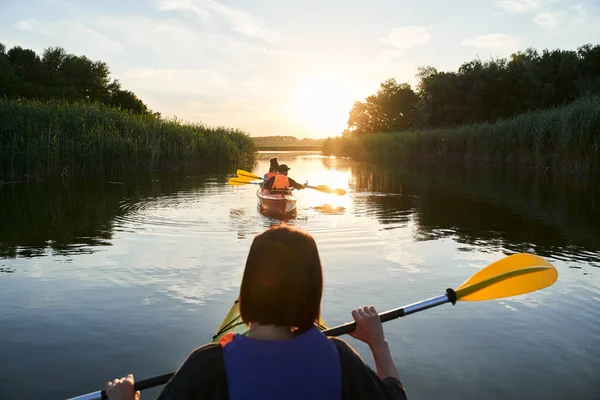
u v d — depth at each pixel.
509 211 10.38
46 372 3.47
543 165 20.44
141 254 6.72
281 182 10.73
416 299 4.89
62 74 52.62
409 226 8.77
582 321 4.33
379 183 16.73
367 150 39.69
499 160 24.64
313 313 1.42
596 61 39.78
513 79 38.31
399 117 55.00
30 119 17.28
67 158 17.94
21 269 5.99
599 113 17.16
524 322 4.32
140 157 21.53
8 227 8.62
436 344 3.89
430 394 3.19
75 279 5.58
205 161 27.06
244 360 1.31
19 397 3.16
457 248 7.05
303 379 1.31
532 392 3.20
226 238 7.77
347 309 4.61
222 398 1.30
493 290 2.46
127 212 10.28
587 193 13.04
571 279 5.54
